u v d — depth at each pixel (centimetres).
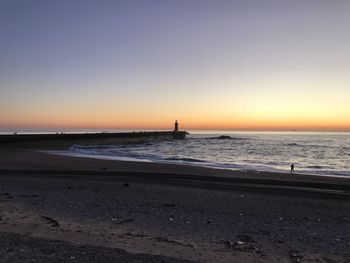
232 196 1498
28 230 852
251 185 1823
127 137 8325
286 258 747
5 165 2575
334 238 923
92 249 696
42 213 1089
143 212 1157
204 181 1933
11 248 679
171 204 1303
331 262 729
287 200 1445
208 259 696
